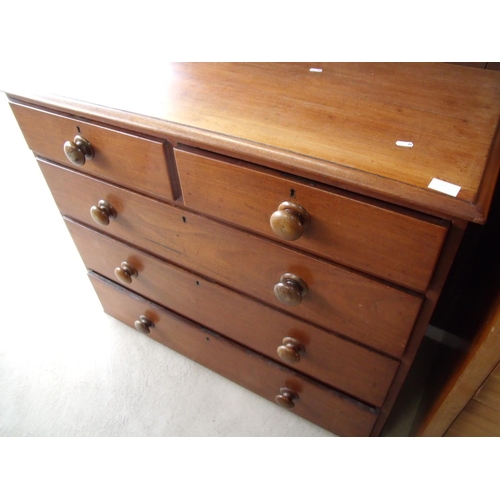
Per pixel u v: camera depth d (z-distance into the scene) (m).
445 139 0.59
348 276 0.65
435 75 0.78
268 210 0.64
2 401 1.14
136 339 1.29
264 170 0.60
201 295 0.93
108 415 1.10
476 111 0.66
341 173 0.53
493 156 0.56
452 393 0.65
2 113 2.31
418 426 0.91
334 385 0.88
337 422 0.97
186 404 1.12
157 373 1.20
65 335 1.30
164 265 0.93
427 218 0.52
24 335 1.30
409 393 1.09
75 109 0.72
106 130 0.72
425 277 0.57
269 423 1.08
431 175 0.52
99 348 1.26
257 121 0.64
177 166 0.69
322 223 0.60
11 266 1.54
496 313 0.53
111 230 0.95
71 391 1.16
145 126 0.66
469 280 0.87
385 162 0.54
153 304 1.10
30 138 0.87
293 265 0.70
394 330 0.67
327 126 0.62
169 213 0.80
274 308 0.82
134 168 0.75
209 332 1.04
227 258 0.79
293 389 0.97
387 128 0.61
